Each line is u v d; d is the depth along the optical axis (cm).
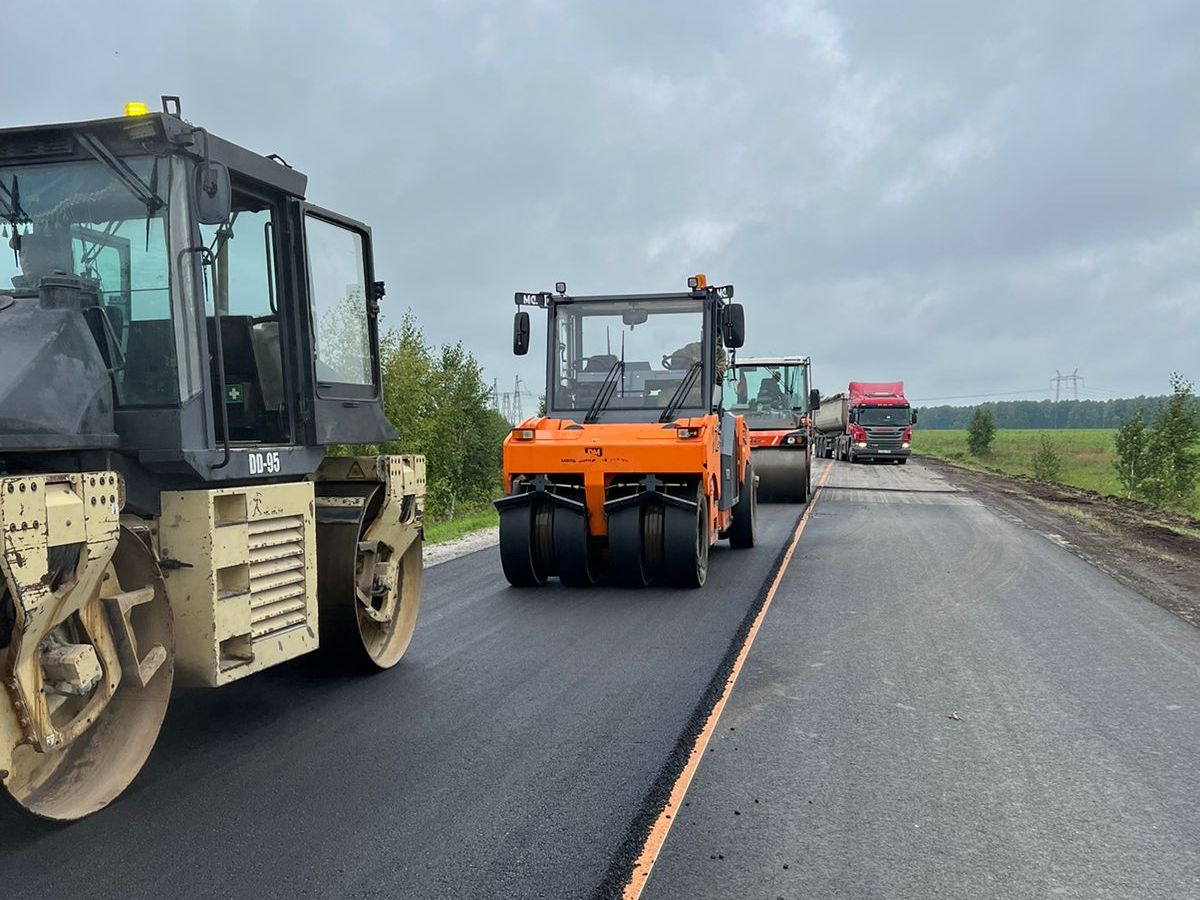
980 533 1464
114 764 414
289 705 564
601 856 363
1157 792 436
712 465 1007
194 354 443
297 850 368
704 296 1048
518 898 330
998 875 353
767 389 2216
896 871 355
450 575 1069
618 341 1059
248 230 524
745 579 1019
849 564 1129
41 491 348
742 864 359
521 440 973
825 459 4800
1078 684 613
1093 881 350
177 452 431
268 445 508
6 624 359
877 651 696
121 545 417
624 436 976
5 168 456
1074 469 4259
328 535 596
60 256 451
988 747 494
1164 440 2528
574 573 964
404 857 362
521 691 591
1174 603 903
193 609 447
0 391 371
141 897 331
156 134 425
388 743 494
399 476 651
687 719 534
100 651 400
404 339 2634
